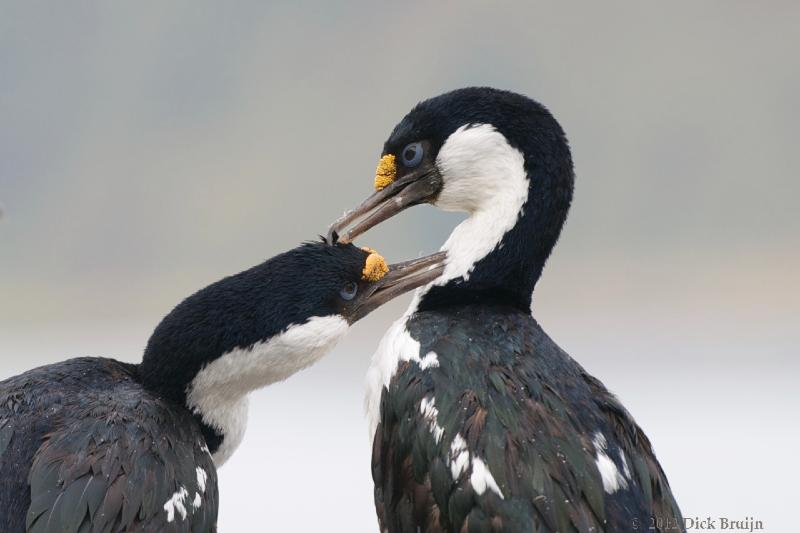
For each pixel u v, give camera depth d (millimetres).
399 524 6691
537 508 6227
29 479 6250
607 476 6395
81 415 6625
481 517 6297
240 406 7480
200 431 7066
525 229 7473
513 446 6398
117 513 6211
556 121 7582
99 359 7336
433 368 6797
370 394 7125
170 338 7168
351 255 7523
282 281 7309
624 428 6738
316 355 7410
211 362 7168
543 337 7105
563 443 6430
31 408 6664
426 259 7676
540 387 6688
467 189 7668
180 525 6375
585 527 6195
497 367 6762
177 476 6512
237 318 7176
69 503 6141
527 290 7531
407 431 6691
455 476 6410
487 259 7457
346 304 7504
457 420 6535
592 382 6934
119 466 6355
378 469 6930
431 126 7730
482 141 7555
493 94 7613
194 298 7266
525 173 7488
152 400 6934
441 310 7363
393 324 7566
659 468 6812
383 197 7863
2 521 6160
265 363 7266
